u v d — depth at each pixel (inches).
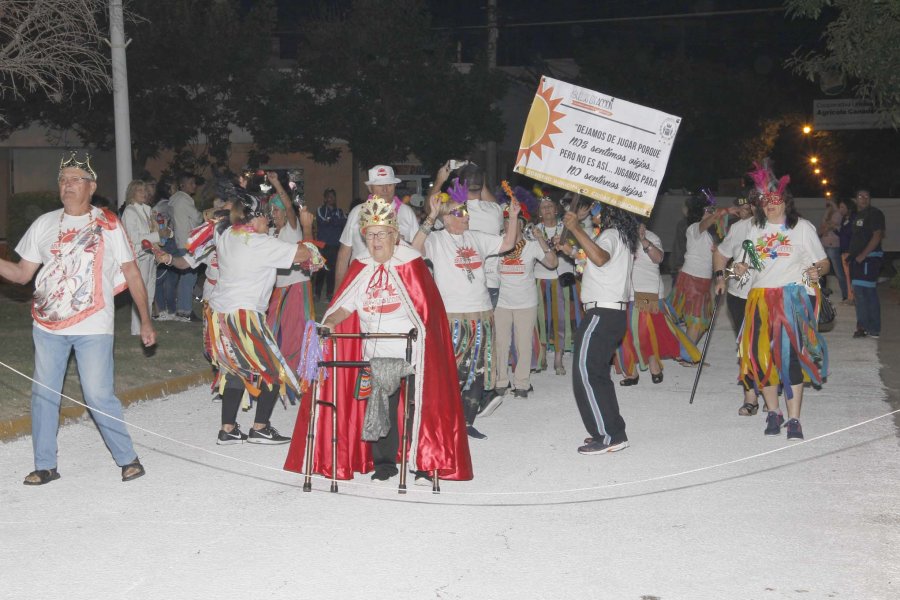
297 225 378.6
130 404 385.4
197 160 948.6
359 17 925.2
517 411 382.9
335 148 997.2
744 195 455.2
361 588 201.0
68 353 278.5
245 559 217.8
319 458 277.9
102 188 1112.8
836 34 589.3
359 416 281.0
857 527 240.5
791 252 331.3
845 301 768.3
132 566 213.6
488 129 951.0
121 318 571.5
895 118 611.8
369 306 266.8
